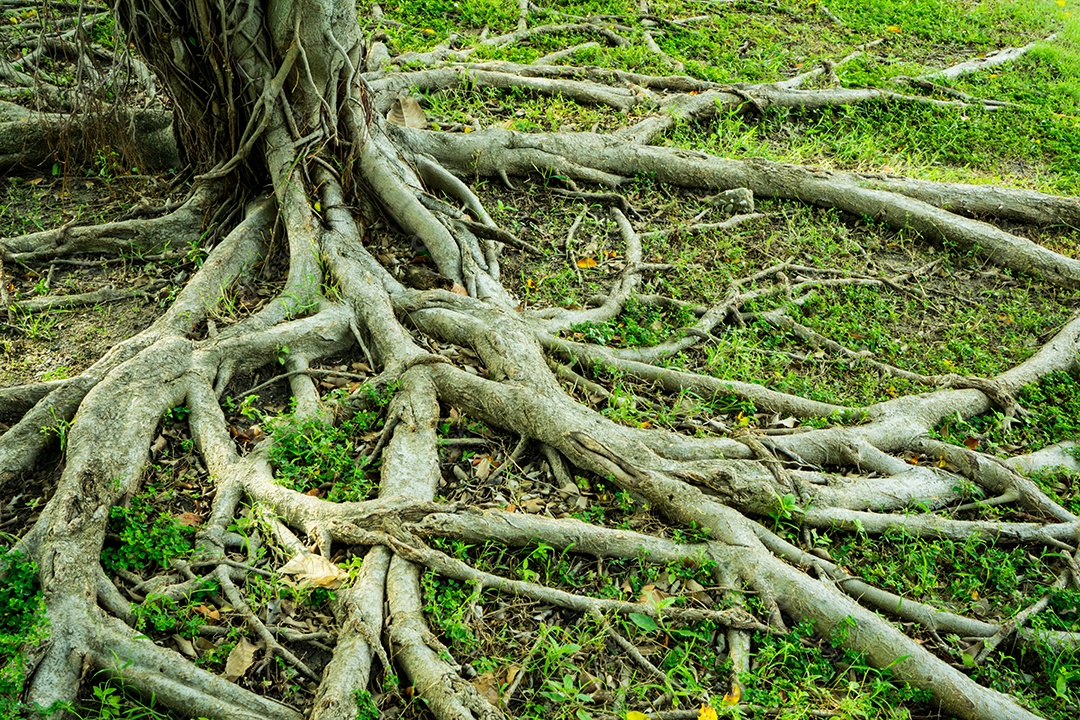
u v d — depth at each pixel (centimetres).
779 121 910
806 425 556
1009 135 930
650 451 501
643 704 405
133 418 483
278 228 633
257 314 561
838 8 1214
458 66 887
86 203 704
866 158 857
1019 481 527
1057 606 475
